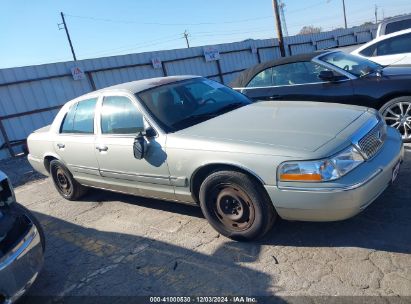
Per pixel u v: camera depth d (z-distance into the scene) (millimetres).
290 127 3430
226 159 3350
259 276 3096
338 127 3309
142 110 4105
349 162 3049
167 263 3545
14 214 3203
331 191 2936
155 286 3246
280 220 3854
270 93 6410
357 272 2912
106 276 3549
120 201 5324
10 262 2910
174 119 4051
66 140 5055
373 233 3373
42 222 5168
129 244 4047
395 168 3451
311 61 6070
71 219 5047
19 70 11484
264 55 20141
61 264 3943
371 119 3555
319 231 3561
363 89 5496
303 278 2963
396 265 2908
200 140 3562
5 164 10250
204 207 3701
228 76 18047
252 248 3498
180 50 15844
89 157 4730
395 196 3906
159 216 4574
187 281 3225
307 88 6023
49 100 12086
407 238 3209
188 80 4754
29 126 11688
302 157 3014
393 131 3846
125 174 4328
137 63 14289
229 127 3676
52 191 6535
